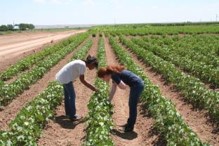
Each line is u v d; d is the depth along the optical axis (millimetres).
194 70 23328
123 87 11977
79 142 12016
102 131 10953
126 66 25609
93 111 13367
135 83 12328
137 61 31828
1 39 82125
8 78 23812
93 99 14438
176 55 30297
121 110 15914
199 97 15719
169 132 11359
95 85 18766
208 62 26875
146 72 25734
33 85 21578
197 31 78188
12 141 10477
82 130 13164
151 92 15516
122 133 12906
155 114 13758
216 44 41094
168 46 41875
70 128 13445
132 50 39281
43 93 16000
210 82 20812
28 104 15086
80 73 13273
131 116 12773
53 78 23922
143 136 12719
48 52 38188
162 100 14164
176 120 11875
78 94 19203
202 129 13320
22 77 21062
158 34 78000
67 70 13602
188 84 17203
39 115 12867
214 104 14133
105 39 65500
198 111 15328
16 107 16656
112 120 13320
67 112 14578
